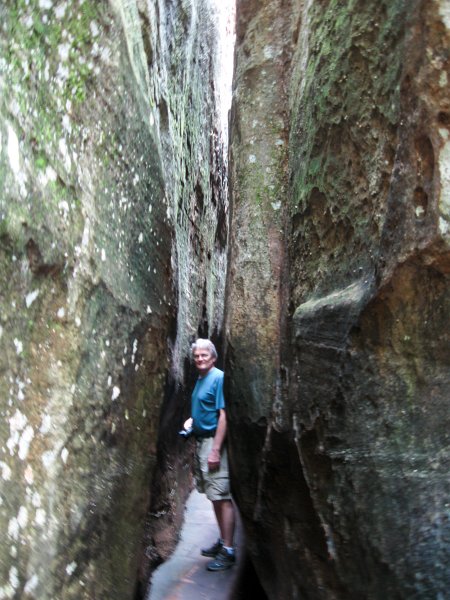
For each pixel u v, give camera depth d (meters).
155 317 2.75
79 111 2.22
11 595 1.60
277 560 2.79
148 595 3.36
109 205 2.40
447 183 1.65
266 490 2.79
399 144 1.83
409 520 1.86
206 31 6.11
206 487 3.79
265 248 3.17
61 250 1.96
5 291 1.68
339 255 2.36
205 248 5.93
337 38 2.43
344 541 2.13
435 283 1.77
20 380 1.74
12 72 1.84
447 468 1.81
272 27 3.50
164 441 4.33
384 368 1.95
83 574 2.02
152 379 2.73
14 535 1.64
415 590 1.82
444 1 1.62
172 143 4.23
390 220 1.86
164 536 4.02
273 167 3.27
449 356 1.81
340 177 2.37
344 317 2.12
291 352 2.58
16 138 1.78
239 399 3.07
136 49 3.01
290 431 2.52
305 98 2.77
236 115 3.60
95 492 2.13
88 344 2.13
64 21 2.20
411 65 1.73
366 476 2.00
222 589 3.48
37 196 1.86
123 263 2.49
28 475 1.73
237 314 3.18
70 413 1.98
